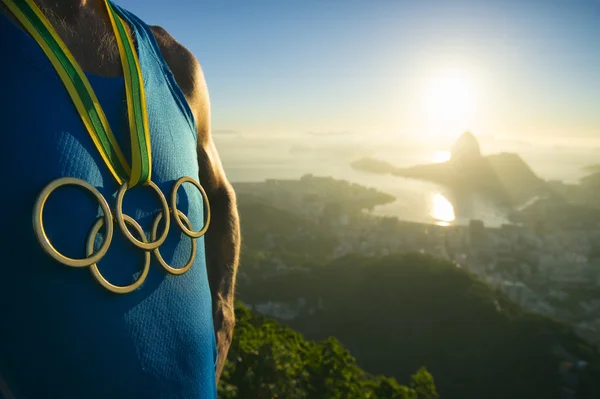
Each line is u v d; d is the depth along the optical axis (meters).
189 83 0.99
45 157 0.64
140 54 0.80
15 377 0.63
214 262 1.04
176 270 0.75
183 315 0.76
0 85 0.64
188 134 0.86
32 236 0.63
